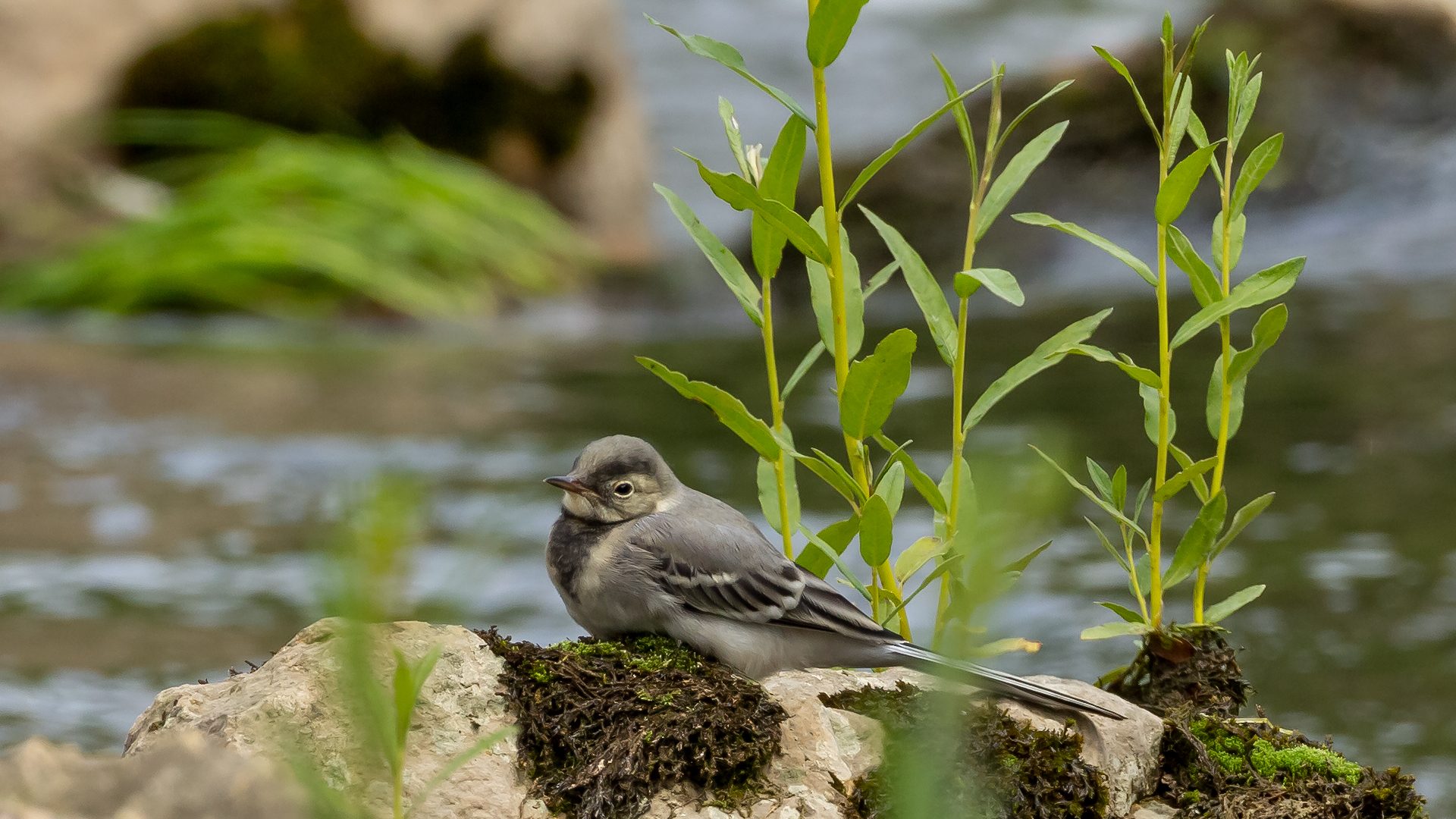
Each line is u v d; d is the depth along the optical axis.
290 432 16.08
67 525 13.18
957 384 7.28
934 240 25.16
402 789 5.62
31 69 23.80
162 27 24.38
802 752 5.96
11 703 9.38
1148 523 13.12
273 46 24.98
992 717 6.32
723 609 6.68
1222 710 7.41
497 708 6.02
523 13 26.53
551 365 19.86
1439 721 9.15
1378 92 25.09
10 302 22.72
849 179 25.42
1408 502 13.32
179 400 17.67
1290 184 24.73
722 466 14.69
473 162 26.75
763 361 19.78
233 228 23.22
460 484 13.84
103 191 23.98
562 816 5.70
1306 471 14.23
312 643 6.22
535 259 24.83
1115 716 6.53
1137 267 7.35
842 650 6.79
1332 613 11.10
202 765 5.01
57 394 17.84
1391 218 24.42
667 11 41.78
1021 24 42.16
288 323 22.48
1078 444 15.04
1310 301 21.02
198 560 12.34
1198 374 17.91
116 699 9.56
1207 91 24.84
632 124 28.66
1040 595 11.59
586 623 7.02
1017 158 7.18
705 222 28.88
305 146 24.64
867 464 7.41
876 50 39.78
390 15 25.42
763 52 39.16
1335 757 6.83
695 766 5.81
